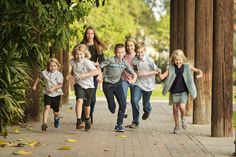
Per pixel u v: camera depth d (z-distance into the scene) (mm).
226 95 11914
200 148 10359
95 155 9414
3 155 9250
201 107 14570
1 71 11594
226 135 11930
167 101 25531
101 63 13141
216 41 11812
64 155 9359
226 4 11703
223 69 11844
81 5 14234
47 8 12766
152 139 11547
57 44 13648
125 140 11328
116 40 41219
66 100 21734
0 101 11516
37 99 14219
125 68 12914
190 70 12562
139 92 13414
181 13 19547
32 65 13844
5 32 12398
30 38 13492
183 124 12742
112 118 16125
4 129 11586
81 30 16125
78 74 12648
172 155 9523
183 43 18672
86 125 12695
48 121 14773
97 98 27812
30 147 10148
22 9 12391
